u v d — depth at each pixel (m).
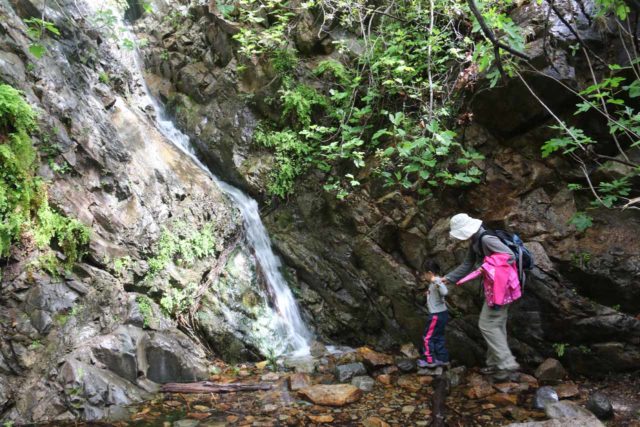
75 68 5.88
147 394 4.47
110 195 5.29
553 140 4.40
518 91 5.07
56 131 4.99
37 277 4.50
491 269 4.54
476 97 5.36
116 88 6.81
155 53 7.94
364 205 5.93
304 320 6.16
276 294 6.15
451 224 4.82
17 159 4.50
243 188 6.78
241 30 6.68
